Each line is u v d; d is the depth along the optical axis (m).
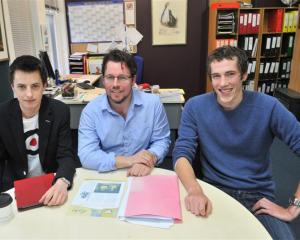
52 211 1.07
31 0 3.60
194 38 4.75
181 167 1.36
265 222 1.26
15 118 1.49
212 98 1.44
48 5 4.10
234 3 4.24
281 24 4.48
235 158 1.44
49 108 1.54
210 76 1.38
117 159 1.40
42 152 1.54
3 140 1.51
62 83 3.53
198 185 1.22
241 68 1.32
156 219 1.02
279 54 4.63
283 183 2.57
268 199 1.40
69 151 1.55
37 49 3.75
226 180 1.45
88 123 1.61
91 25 4.71
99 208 1.08
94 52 4.82
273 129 1.39
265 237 0.93
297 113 3.68
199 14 4.64
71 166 1.38
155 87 3.23
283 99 3.92
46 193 1.14
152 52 4.82
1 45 2.96
